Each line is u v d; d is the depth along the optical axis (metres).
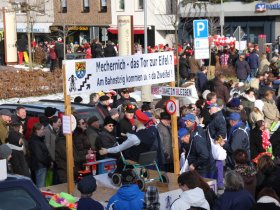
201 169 12.95
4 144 11.93
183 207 8.78
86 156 13.10
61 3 62.66
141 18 57.09
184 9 55.47
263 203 8.38
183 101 19.91
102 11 59.66
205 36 21.62
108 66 11.73
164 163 13.41
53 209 8.64
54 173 13.62
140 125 11.44
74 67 11.16
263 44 42.41
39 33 63.56
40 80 30.20
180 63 30.06
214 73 33.59
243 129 14.46
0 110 15.15
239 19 56.53
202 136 12.94
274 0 54.69
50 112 15.01
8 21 41.81
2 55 42.88
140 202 9.18
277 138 14.72
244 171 10.60
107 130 13.85
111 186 11.44
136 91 29.84
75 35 62.53
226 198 9.05
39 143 13.45
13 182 8.27
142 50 42.31
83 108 16.48
